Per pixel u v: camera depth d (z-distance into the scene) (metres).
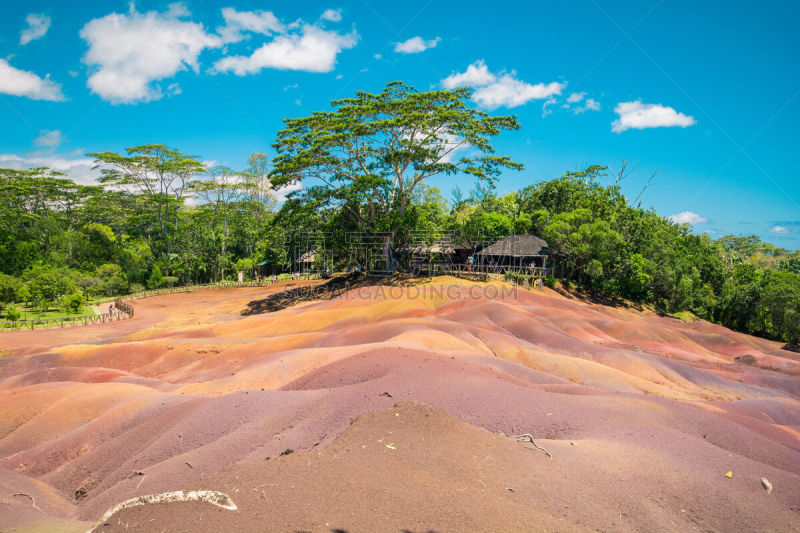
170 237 66.88
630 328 28.91
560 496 6.27
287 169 38.19
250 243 69.38
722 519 6.36
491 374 14.74
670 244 46.62
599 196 52.50
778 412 15.24
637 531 5.77
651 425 10.40
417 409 9.03
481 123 42.19
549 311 30.50
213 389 17.30
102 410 15.12
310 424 11.20
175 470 9.61
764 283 43.50
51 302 42.47
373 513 4.98
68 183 66.06
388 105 39.12
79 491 10.76
